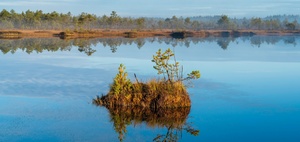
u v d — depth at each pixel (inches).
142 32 6560.0
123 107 967.0
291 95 1152.8
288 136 755.4
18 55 2459.4
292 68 1851.6
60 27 7815.0
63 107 967.6
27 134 754.8
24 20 7667.3
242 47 3462.1
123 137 743.1
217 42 4320.9
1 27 7322.8
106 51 2832.2
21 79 1424.7
